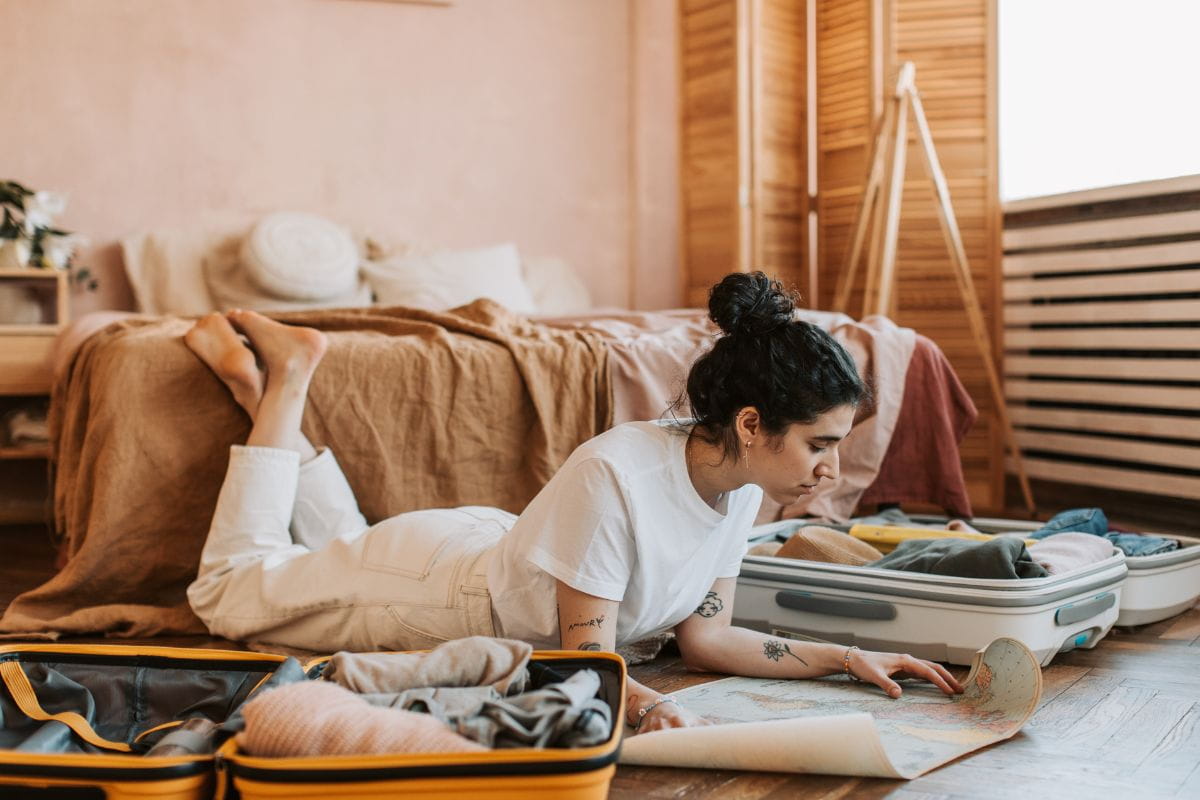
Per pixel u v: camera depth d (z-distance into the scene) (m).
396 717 1.19
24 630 2.13
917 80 3.96
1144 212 3.47
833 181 4.36
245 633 1.92
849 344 2.94
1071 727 1.57
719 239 4.35
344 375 2.35
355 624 1.79
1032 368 3.84
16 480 3.71
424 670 1.39
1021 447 3.93
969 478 3.95
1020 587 1.78
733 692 1.67
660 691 1.74
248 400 2.19
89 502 2.27
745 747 1.39
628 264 4.98
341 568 1.83
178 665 1.47
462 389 2.41
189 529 2.27
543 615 1.57
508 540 1.61
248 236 3.96
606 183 4.91
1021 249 3.88
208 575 2.00
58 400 2.54
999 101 3.90
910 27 3.97
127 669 1.46
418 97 4.55
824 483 2.83
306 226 4.07
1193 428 3.32
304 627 1.87
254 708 1.19
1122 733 1.54
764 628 2.02
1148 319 3.44
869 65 4.04
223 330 2.22
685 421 1.58
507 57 4.70
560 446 2.47
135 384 2.24
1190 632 2.12
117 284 4.08
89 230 4.05
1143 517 3.56
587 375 2.51
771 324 1.45
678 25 4.45
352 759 1.10
